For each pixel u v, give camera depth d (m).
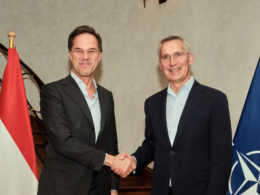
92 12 5.71
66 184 2.02
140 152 2.46
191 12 4.17
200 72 4.00
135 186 4.11
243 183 2.46
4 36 5.95
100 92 2.28
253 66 3.24
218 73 3.71
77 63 2.17
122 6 5.40
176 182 2.12
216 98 2.13
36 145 4.56
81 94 2.14
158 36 4.72
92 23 5.69
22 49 5.97
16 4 6.00
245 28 3.36
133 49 5.16
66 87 2.15
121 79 5.30
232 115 3.49
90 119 2.09
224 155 2.04
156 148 2.28
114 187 2.32
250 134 2.48
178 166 2.13
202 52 3.97
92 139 2.10
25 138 2.27
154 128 2.29
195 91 2.21
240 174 2.48
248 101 2.53
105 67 5.50
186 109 2.17
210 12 3.87
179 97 2.28
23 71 5.95
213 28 3.81
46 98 2.12
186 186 2.10
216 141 2.06
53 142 2.06
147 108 2.42
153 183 2.25
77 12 5.83
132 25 5.21
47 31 5.96
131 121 5.13
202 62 3.97
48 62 5.95
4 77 2.33
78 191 2.03
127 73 5.22
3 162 2.20
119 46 5.37
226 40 3.61
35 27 5.99
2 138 2.22
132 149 5.11
